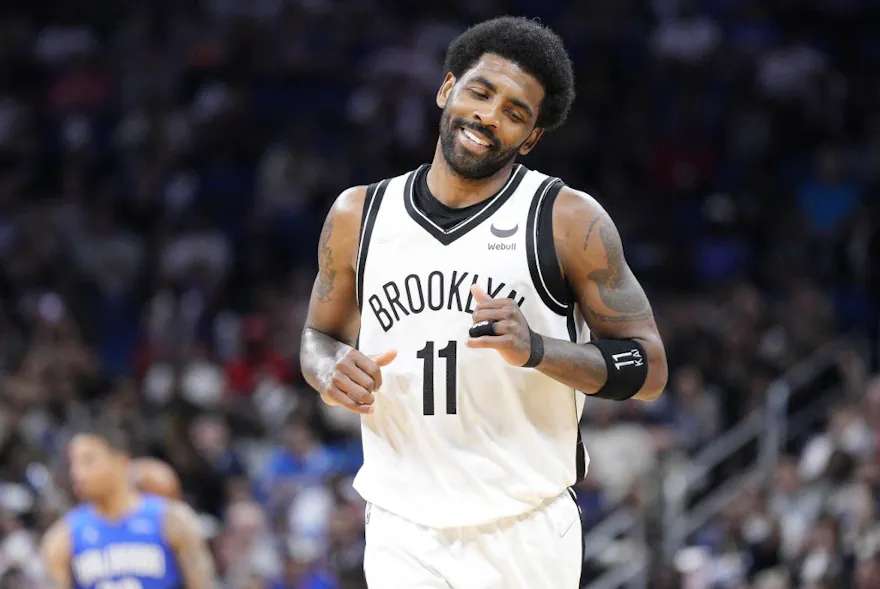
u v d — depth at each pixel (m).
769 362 27.80
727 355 28.39
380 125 35.28
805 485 23.00
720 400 27.52
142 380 29.17
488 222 8.74
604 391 8.55
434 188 8.91
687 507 26.09
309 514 24.08
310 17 37.50
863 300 31.62
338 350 9.12
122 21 39.88
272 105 37.12
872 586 18.39
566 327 8.87
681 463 25.78
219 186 35.62
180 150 35.94
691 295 32.38
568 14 37.56
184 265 32.94
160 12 38.78
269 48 37.34
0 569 21.22
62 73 38.53
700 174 35.56
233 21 37.56
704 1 37.88
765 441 25.75
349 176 35.12
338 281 9.30
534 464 8.78
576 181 35.31
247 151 36.47
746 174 35.44
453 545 8.77
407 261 8.80
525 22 8.77
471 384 8.69
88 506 16.20
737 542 22.73
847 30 38.59
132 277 34.03
